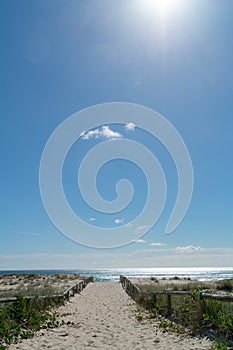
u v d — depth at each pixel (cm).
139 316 1204
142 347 777
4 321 930
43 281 3466
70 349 761
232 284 1947
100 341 845
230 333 775
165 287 1925
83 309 1511
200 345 757
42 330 963
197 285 2069
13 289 2175
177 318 1052
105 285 3519
